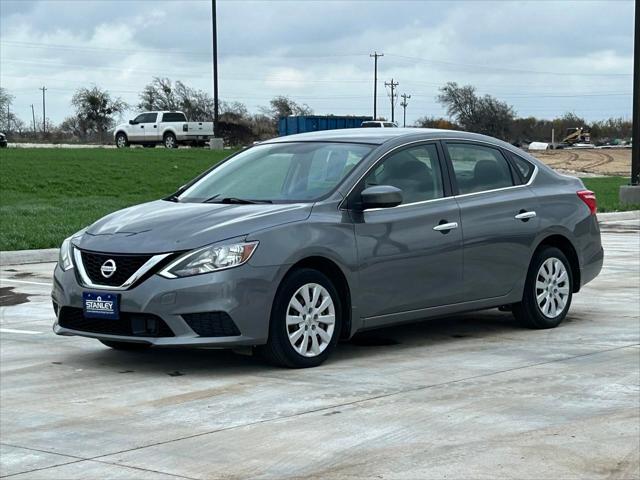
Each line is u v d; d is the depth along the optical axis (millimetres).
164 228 7391
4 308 10719
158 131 54000
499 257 8727
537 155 78750
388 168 8156
